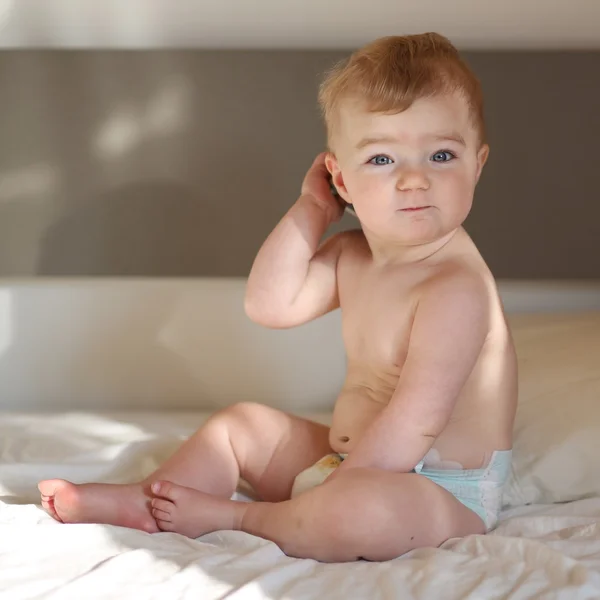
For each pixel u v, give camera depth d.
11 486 1.37
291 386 2.00
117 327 2.00
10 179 2.18
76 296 2.00
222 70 2.15
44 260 2.20
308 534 1.05
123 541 1.04
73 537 1.03
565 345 1.58
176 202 2.18
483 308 1.19
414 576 0.94
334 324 1.98
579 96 2.13
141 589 0.89
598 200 2.16
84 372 2.01
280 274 1.33
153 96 2.16
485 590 0.89
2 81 2.16
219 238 2.19
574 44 2.11
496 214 2.17
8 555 0.98
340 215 1.41
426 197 1.17
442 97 1.18
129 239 2.19
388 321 1.23
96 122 2.16
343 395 1.29
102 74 2.15
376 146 1.18
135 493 1.18
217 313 1.99
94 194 2.18
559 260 2.17
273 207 2.17
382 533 1.03
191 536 1.13
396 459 1.12
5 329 2.01
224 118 2.16
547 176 2.15
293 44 2.13
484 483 1.21
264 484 1.31
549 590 0.88
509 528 1.18
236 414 1.32
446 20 2.05
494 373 1.23
